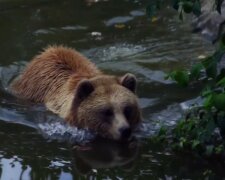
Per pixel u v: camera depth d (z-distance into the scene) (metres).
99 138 12.25
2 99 13.97
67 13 19.28
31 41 17.27
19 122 12.85
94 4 19.98
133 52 16.41
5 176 10.68
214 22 17.27
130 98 12.47
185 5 9.87
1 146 11.74
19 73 15.35
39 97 13.95
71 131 12.49
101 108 12.28
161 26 18.14
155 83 14.45
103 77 12.97
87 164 11.07
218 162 10.84
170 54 16.12
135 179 10.45
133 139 12.07
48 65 14.18
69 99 13.09
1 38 17.52
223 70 9.77
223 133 10.19
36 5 20.06
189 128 10.91
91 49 16.67
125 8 19.55
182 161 10.97
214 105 9.49
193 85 14.06
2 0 20.62
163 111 13.05
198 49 16.39
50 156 11.39
